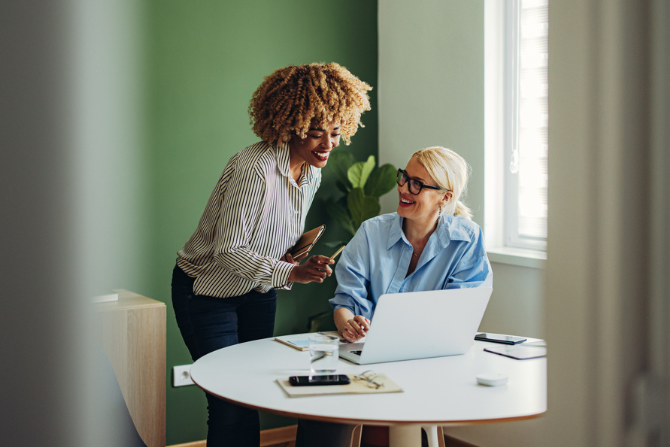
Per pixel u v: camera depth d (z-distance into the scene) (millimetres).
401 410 1007
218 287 1757
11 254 385
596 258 477
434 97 2846
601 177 474
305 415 987
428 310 1318
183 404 2678
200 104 2699
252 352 1464
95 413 424
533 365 1332
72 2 404
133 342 2098
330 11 3053
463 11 2658
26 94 387
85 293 416
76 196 413
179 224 2666
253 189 1614
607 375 476
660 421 479
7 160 380
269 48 2873
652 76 474
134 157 2496
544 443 512
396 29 3076
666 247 478
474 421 966
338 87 1715
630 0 468
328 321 3102
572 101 484
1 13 375
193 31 2664
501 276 2480
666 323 478
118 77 493
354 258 1842
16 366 392
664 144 478
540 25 2488
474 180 2648
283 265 1531
